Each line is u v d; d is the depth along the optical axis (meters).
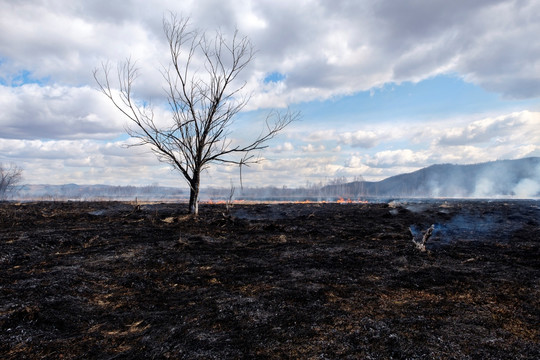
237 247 8.54
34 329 3.78
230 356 3.09
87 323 4.04
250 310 4.25
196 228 11.47
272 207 21.94
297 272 6.09
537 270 6.29
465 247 8.72
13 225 11.11
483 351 3.16
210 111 14.97
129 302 4.73
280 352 3.16
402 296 4.83
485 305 4.45
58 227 10.88
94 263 6.65
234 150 15.35
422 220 14.76
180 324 3.89
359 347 3.24
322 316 4.03
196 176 15.08
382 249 8.16
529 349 3.19
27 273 5.84
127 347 3.40
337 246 8.56
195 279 5.80
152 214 15.32
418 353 3.12
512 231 11.59
